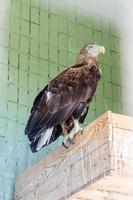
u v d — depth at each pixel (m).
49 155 2.48
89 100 2.43
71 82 2.43
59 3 3.47
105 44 3.53
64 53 3.32
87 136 2.22
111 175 2.04
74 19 3.48
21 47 3.18
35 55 3.21
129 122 2.11
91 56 2.55
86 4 3.59
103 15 3.63
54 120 2.39
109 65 3.47
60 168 2.35
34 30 3.28
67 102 2.40
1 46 3.11
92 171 2.13
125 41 3.63
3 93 2.98
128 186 2.13
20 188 2.69
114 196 2.19
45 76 3.17
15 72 3.08
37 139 2.41
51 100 2.42
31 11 3.33
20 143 2.90
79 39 3.43
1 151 2.83
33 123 2.43
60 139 3.03
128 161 2.05
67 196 2.25
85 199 2.24
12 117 2.94
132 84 3.49
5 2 3.25
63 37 3.38
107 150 2.06
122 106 3.38
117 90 3.41
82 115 2.46
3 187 2.75
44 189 2.45
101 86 3.36
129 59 3.57
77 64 2.56
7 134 2.89
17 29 3.22
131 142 2.08
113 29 3.62
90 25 3.54
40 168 2.54
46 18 3.37
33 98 3.06
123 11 3.72
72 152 2.29
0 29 3.16
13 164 2.83
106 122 2.11
